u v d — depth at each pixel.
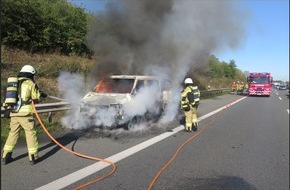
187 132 10.73
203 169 6.59
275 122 14.23
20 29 15.71
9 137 6.49
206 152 8.02
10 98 6.38
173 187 5.50
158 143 8.80
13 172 5.90
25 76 6.67
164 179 5.87
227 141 9.54
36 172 5.94
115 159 7.00
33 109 6.57
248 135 10.68
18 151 7.33
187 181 5.82
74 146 8.05
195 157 7.48
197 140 9.49
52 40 17.72
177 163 6.92
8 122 9.77
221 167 6.79
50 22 17.50
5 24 15.33
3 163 6.43
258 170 6.67
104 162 6.73
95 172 6.06
